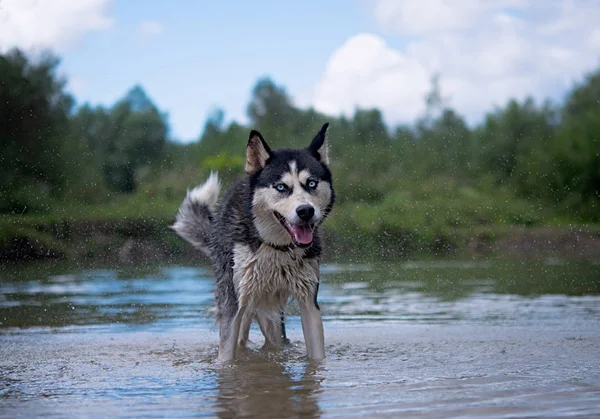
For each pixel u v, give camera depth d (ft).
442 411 10.70
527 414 10.43
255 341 19.58
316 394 12.10
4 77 52.70
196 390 12.62
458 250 47.78
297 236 15.01
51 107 55.62
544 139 74.08
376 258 41.93
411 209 52.16
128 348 17.43
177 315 22.47
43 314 22.63
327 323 20.93
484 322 20.67
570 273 33.78
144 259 41.83
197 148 71.72
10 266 38.22
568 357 15.24
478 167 70.59
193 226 20.21
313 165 16.08
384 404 11.22
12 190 46.96
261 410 11.05
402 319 21.47
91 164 57.31
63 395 12.23
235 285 16.17
